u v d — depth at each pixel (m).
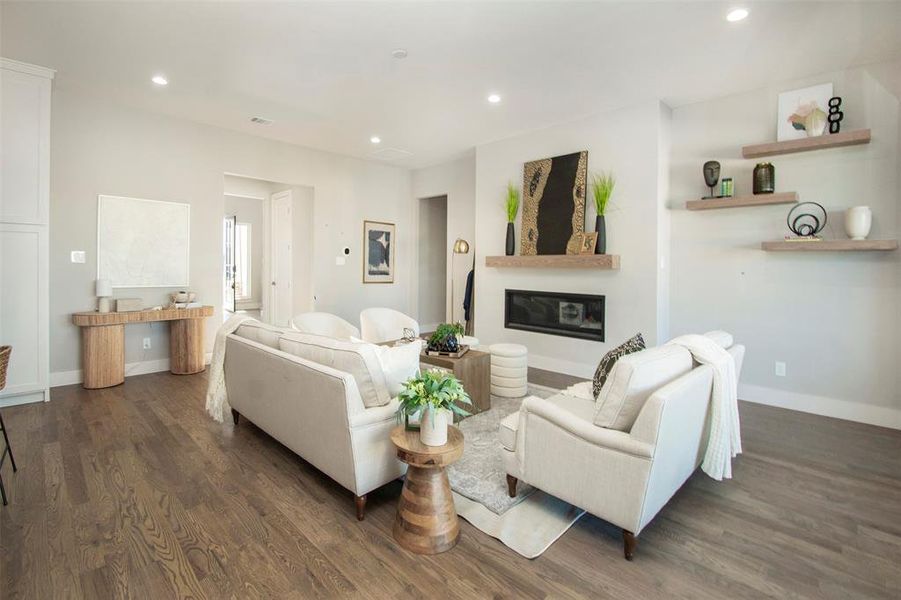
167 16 2.84
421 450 1.87
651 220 4.30
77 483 2.41
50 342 4.14
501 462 2.73
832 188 3.62
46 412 3.49
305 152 5.99
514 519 2.13
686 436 2.04
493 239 5.70
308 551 1.88
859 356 3.55
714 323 4.25
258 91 4.07
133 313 4.29
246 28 2.98
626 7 2.71
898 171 3.36
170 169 4.79
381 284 7.06
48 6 2.73
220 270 5.23
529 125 5.00
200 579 1.69
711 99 4.19
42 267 3.67
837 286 3.63
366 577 1.73
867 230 3.37
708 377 2.20
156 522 2.06
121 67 3.59
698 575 1.76
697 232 4.33
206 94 4.15
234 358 3.16
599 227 4.52
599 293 4.71
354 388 2.05
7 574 1.69
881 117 3.42
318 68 3.57
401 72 3.63
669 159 4.44
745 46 3.19
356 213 6.66
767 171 3.78
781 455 2.92
